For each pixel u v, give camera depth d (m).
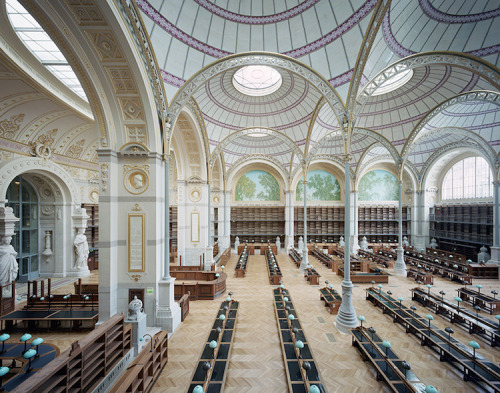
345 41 7.93
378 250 22.05
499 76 8.26
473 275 14.92
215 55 8.47
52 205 14.28
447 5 8.05
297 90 13.74
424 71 12.00
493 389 5.31
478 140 16.86
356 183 23.52
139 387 5.04
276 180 24.98
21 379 5.05
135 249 7.84
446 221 21.17
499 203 16.48
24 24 7.26
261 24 8.12
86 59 6.61
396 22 8.10
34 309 8.62
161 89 7.88
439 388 5.55
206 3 7.46
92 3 5.43
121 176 7.87
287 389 5.48
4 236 10.42
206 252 15.93
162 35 7.45
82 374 4.71
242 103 15.16
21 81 8.59
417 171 23.47
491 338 7.46
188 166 15.73
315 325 8.52
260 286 12.94
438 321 9.12
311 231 24.89
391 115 15.70
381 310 9.77
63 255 14.30
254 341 7.45
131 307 6.81
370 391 5.39
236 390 5.45
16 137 10.81
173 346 7.16
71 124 12.47
